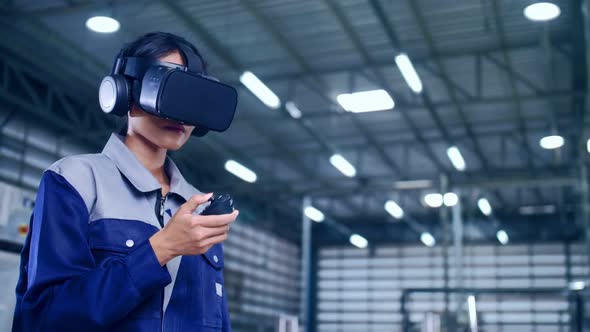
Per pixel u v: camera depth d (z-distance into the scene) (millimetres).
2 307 2678
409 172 19266
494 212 22844
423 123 15578
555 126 14945
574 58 11844
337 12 10844
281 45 12047
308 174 19688
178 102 1104
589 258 12711
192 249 1032
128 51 1229
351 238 24438
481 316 16250
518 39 11633
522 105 14375
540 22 10883
